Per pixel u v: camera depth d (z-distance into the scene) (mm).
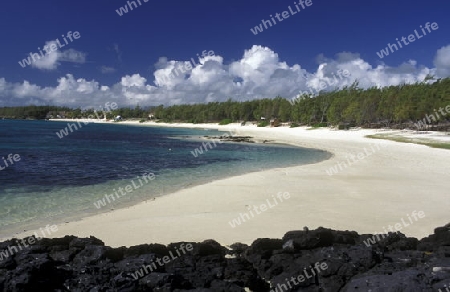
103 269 7227
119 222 12312
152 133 86750
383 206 14773
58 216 13312
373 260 7613
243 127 114875
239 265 7918
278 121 111875
